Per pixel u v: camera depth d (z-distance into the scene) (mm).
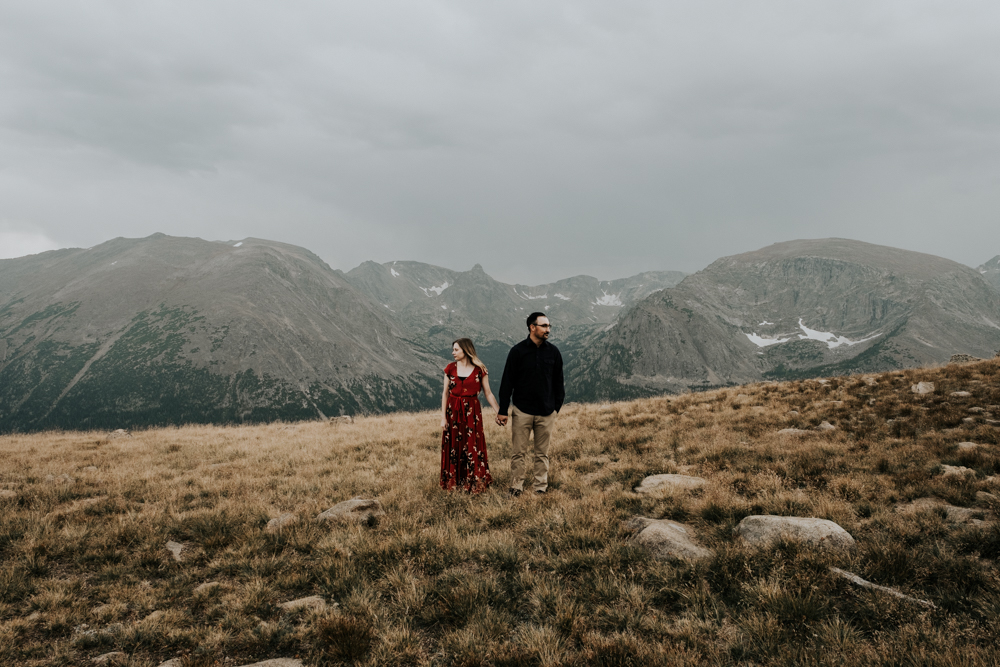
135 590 5129
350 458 11086
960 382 12633
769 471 7695
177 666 3846
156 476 9977
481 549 5492
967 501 5855
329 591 4879
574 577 4906
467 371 8094
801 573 4336
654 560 4984
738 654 3482
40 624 4531
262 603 4715
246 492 8648
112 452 12641
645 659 3422
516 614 4352
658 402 16172
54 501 8180
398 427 15844
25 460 11367
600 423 13438
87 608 4789
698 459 8969
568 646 3760
